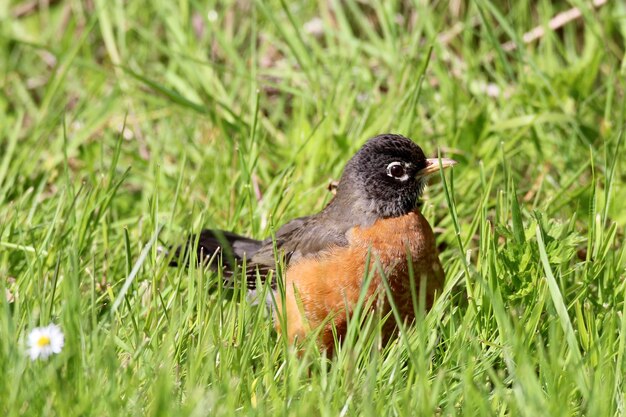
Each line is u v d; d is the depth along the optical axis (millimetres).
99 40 14133
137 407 6062
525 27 13070
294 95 12406
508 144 10664
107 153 11852
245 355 6945
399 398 6383
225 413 6066
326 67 12789
